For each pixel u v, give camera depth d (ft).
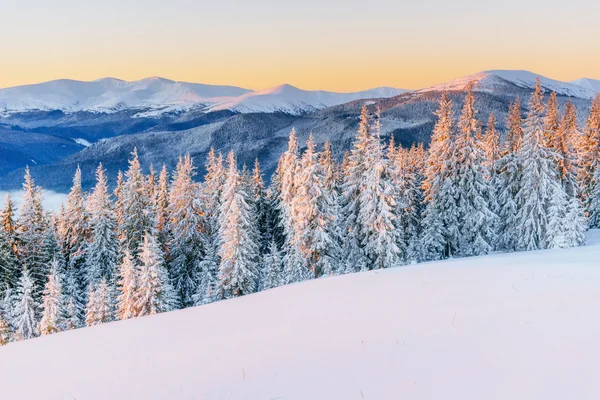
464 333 26.22
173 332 38.63
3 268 126.11
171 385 24.57
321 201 110.93
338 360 24.58
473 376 20.33
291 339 30.48
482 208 112.06
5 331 107.45
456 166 116.37
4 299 117.80
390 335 27.86
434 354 23.49
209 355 29.48
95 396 24.64
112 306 112.27
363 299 40.93
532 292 34.81
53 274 112.98
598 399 17.04
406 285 45.32
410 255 128.88
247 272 109.40
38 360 34.19
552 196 113.19
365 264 114.42
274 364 25.49
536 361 21.01
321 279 61.57
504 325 26.76
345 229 120.98
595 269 43.27
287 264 118.32
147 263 100.63
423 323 29.58
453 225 116.06
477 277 45.19
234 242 110.32
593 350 21.40
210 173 183.32
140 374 27.43
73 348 36.73
